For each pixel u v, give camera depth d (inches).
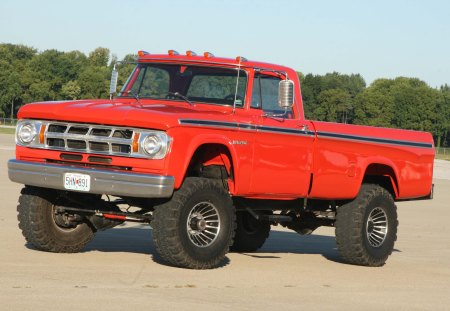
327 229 674.8
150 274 382.9
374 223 486.9
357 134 475.2
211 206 409.1
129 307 306.8
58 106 413.1
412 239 636.1
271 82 454.3
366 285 401.7
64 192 426.9
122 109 400.8
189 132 396.8
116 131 398.6
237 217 505.0
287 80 434.0
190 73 448.5
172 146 390.0
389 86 6368.1
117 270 389.1
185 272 395.5
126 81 461.4
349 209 477.7
